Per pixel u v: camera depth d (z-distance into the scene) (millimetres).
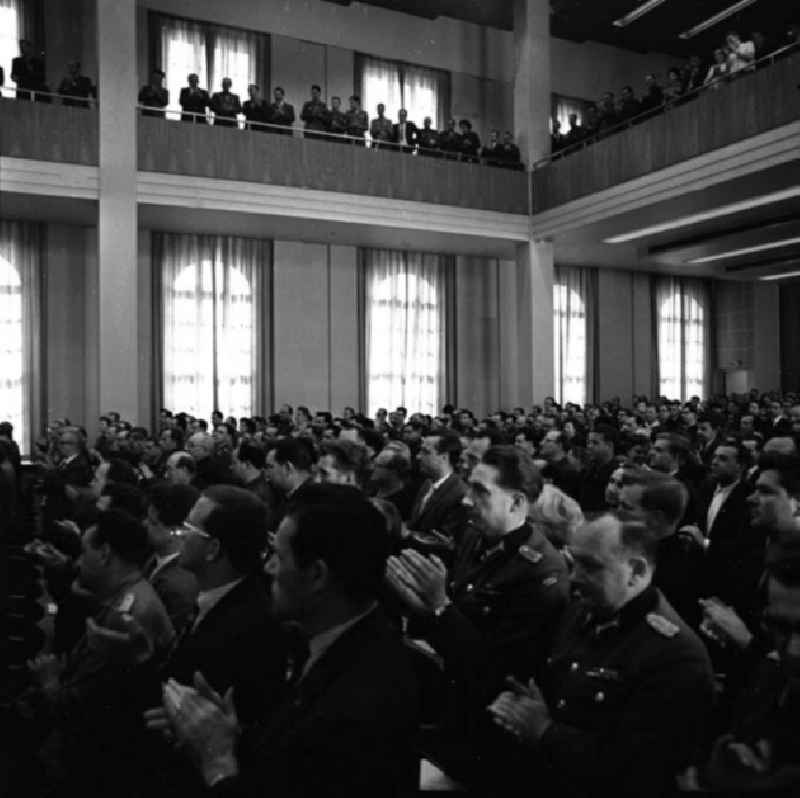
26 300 15367
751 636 2742
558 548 3832
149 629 2965
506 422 11891
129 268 13156
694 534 4141
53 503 6277
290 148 14312
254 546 2502
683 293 21656
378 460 5348
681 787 1996
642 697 2131
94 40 15805
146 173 13391
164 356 16281
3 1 15109
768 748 1844
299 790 1602
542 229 15742
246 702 2328
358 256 17938
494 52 19484
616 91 20641
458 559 3775
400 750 1660
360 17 18203
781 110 11102
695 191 12508
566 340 20016
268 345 17094
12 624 4961
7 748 3512
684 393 21531
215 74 16828
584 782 2100
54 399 15586
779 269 19484
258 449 5891
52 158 12789
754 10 17797
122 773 2865
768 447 5012
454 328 18797
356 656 1742
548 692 2709
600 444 6910
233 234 16531
